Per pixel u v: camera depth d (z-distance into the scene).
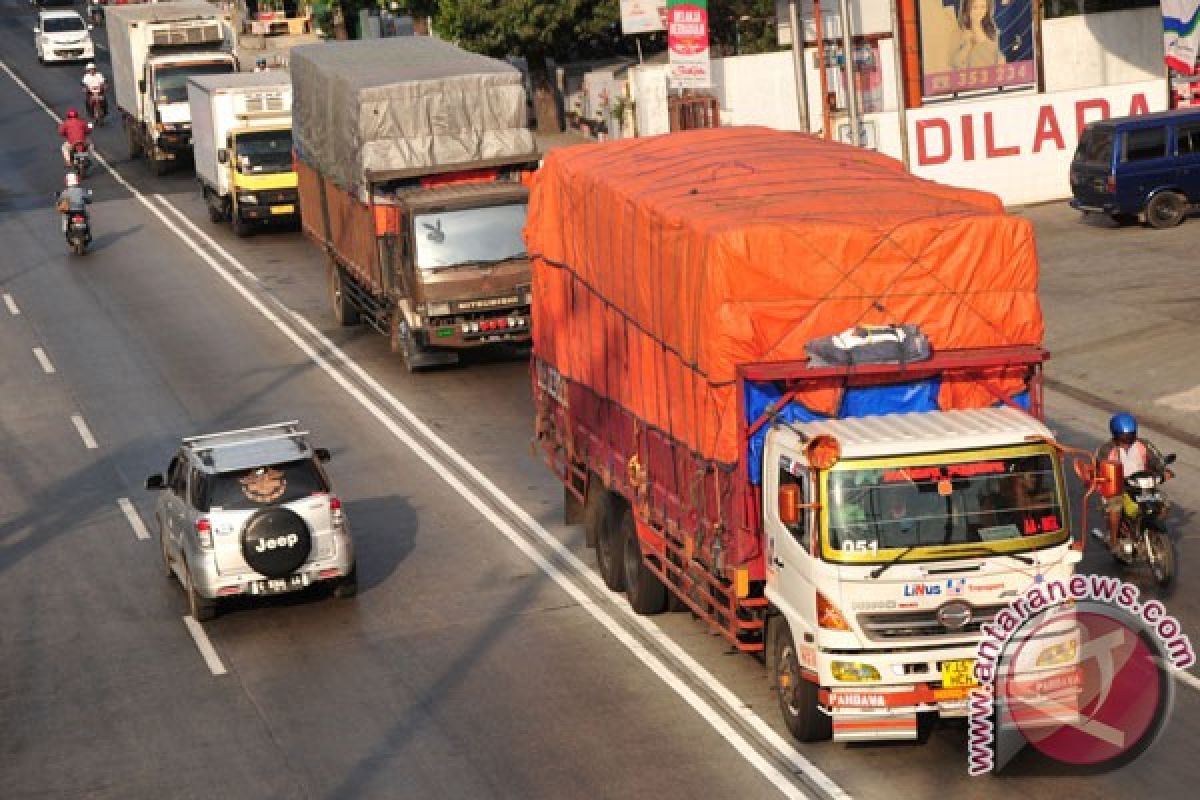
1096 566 43.53
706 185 39.25
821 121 106.69
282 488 44.16
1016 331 34.50
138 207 113.19
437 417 63.31
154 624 45.00
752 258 33.69
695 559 37.47
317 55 80.94
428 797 33.22
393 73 72.56
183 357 74.69
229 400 67.44
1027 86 102.62
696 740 34.69
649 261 38.34
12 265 96.50
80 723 38.62
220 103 100.75
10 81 173.12
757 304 33.84
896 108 102.06
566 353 47.19
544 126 124.12
